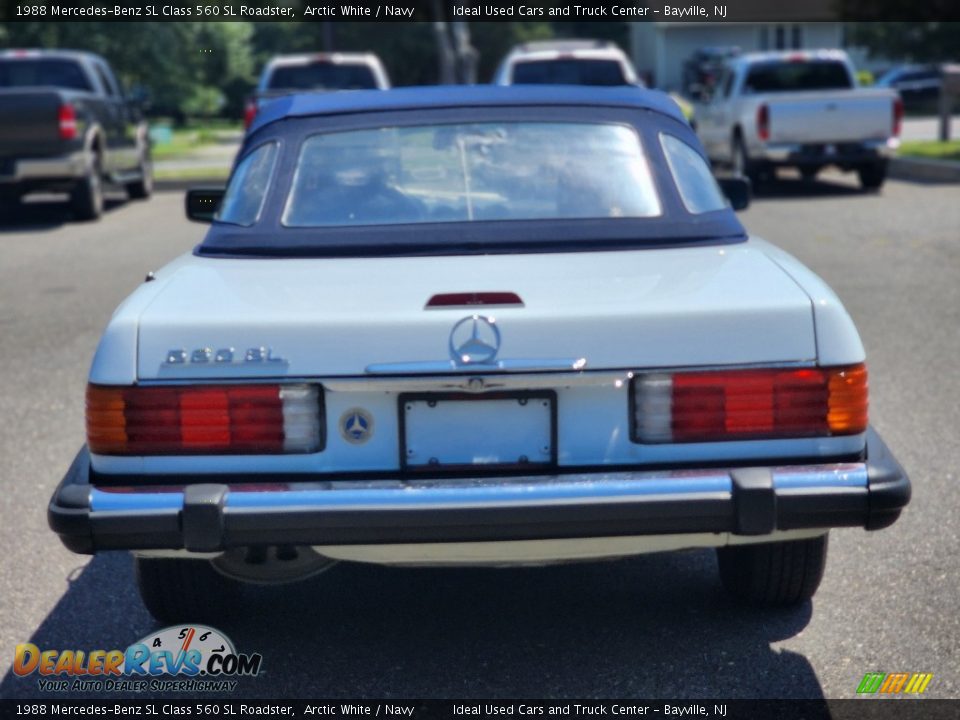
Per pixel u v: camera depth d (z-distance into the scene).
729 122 19.47
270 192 4.39
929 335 8.44
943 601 4.34
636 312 3.49
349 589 4.66
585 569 4.81
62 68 17.64
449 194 4.35
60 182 15.79
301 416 3.49
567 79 19.58
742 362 3.49
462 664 4.00
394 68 49.59
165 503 3.41
